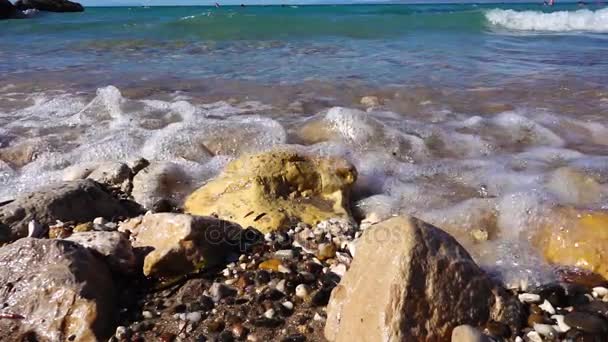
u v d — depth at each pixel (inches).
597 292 25.8
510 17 171.8
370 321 20.5
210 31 152.9
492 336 21.1
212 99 67.8
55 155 47.8
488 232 32.4
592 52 105.7
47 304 23.6
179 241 28.0
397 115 59.1
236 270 28.4
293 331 23.4
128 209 37.6
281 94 69.9
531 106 61.6
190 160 46.3
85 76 86.0
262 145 48.8
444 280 21.1
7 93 72.9
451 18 175.2
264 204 34.4
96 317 23.5
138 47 125.2
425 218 34.6
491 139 50.8
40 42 138.3
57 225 32.9
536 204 33.1
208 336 23.4
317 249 30.4
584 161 43.7
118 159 46.9
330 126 51.9
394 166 44.6
